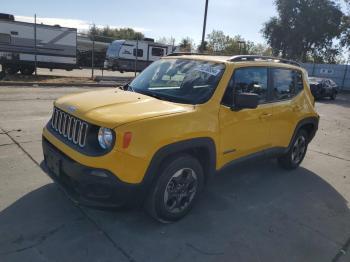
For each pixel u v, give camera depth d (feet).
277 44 140.67
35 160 16.62
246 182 16.58
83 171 9.93
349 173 19.80
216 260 10.19
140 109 10.90
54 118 12.37
